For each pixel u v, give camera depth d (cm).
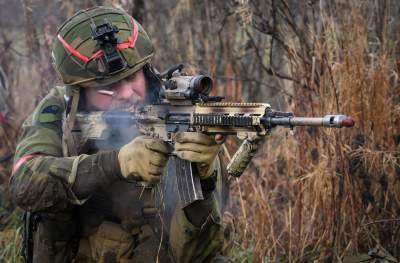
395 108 549
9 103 724
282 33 631
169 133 380
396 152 533
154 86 405
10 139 703
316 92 568
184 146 367
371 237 534
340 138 532
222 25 669
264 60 703
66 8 682
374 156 534
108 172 383
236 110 355
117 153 383
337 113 528
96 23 404
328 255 528
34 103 710
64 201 394
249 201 593
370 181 534
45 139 413
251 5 634
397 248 528
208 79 378
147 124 390
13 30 887
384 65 556
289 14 619
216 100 374
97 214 418
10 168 684
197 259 417
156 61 747
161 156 376
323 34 587
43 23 684
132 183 413
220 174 431
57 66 412
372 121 543
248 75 712
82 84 405
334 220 532
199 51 726
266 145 645
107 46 396
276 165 606
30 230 426
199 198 377
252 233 564
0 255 571
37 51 696
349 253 523
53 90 432
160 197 413
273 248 549
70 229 415
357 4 573
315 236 542
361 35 566
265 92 720
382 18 592
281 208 595
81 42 403
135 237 419
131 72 398
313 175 539
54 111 421
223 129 359
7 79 736
